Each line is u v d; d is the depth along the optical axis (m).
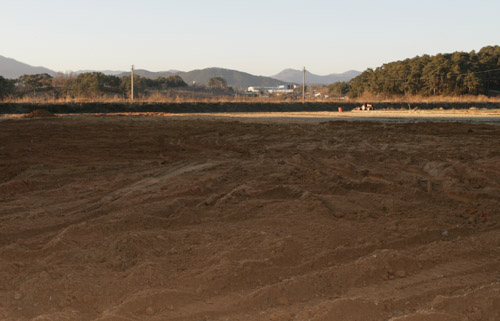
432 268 3.90
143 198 6.20
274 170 8.36
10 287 3.48
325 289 3.45
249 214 5.39
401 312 3.09
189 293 3.31
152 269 3.66
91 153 11.36
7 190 6.86
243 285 3.52
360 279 3.61
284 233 4.66
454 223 5.14
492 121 23.55
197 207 5.68
